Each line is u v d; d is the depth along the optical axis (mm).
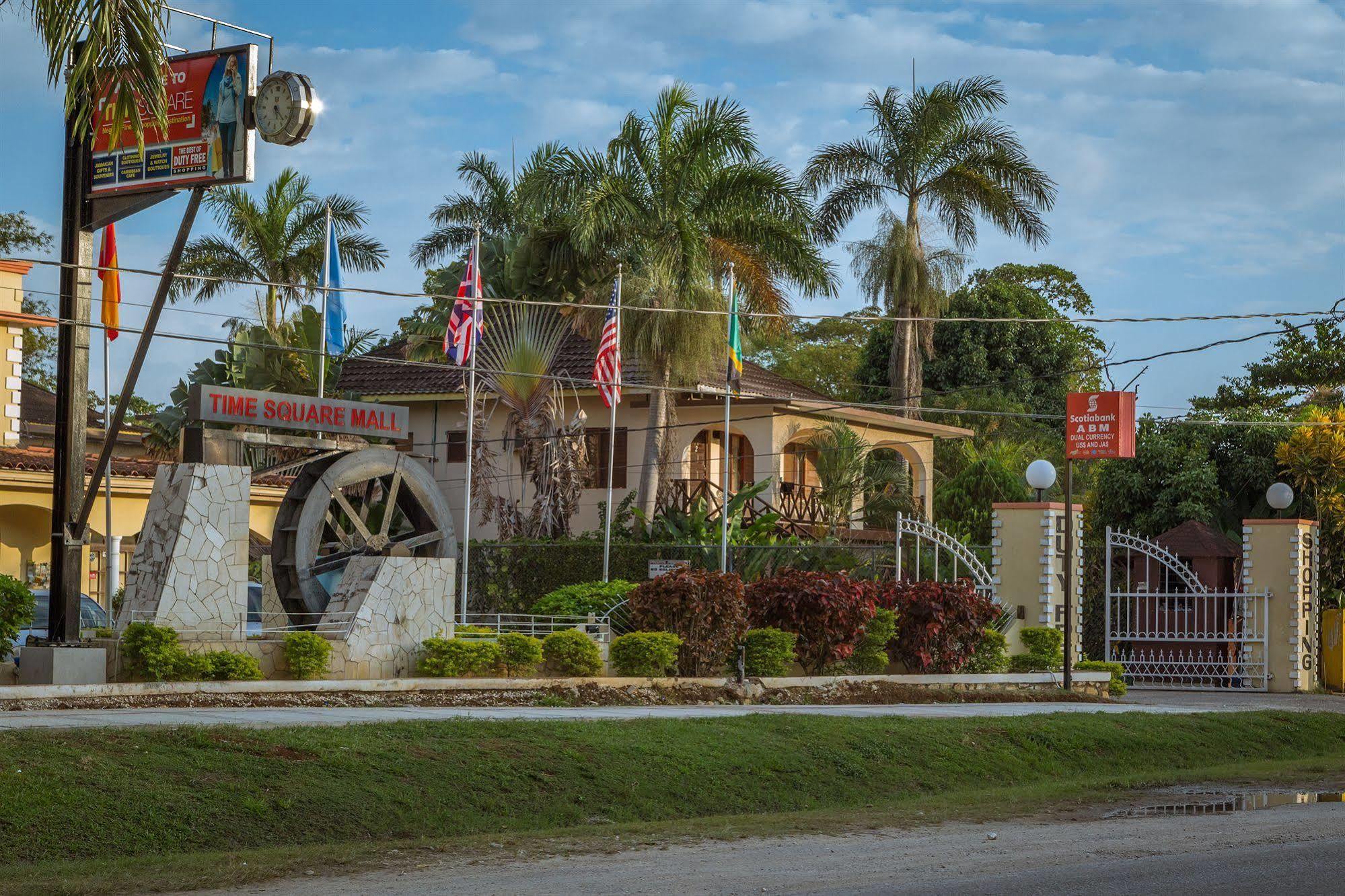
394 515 28359
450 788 13180
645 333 33250
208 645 19234
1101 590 32500
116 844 10898
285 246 47469
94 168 19312
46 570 31578
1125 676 31609
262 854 10523
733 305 30609
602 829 12047
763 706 21500
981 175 44375
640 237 34500
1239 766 19047
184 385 37656
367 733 14438
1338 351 46812
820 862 10258
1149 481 37219
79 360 19328
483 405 36250
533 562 33000
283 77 18062
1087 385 60125
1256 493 37375
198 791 11922
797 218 34781
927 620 25297
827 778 15789
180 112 18672
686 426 38625
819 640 24078
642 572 31516
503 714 17656
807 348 72125
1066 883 9359
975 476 41188
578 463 34438
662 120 34812
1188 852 10820
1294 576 30078
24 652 18344
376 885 9219
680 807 14141
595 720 16734
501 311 35469
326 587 26359
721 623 23016
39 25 14477
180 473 20219
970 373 56094
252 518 33969
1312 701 27562
